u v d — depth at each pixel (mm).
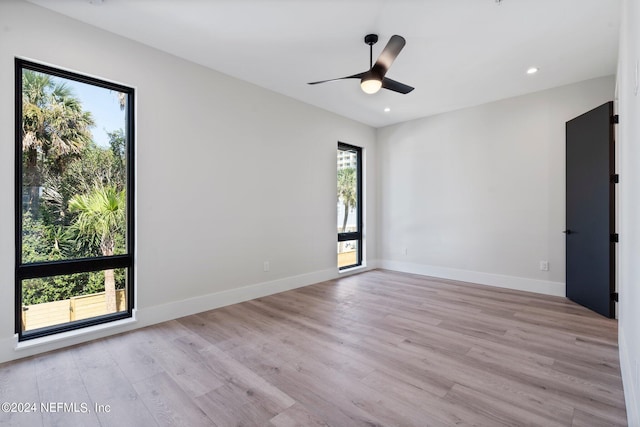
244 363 2266
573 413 1690
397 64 3342
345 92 4160
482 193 4586
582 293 3525
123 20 2598
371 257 5785
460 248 4824
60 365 2236
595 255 3316
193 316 3246
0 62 2248
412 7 2414
